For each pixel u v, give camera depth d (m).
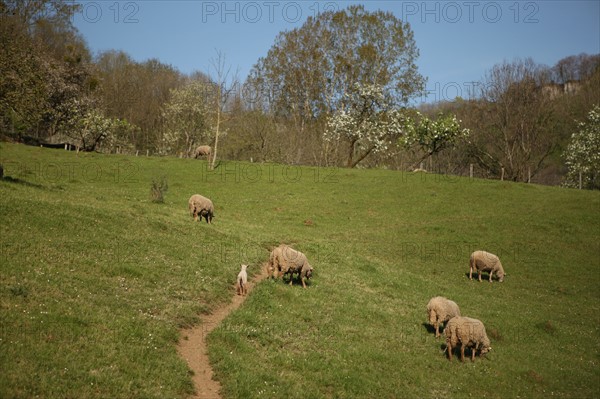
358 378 16.94
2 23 54.72
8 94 36.38
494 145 85.81
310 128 92.50
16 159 54.41
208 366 16.42
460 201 51.69
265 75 96.94
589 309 30.06
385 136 80.06
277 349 18.25
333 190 55.81
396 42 84.94
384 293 27.42
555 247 40.53
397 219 46.69
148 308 19.05
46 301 16.91
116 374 14.21
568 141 88.94
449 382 17.95
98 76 93.88
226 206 46.88
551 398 17.75
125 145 86.75
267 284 24.25
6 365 13.13
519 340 23.08
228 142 89.31
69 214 26.11
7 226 22.47
